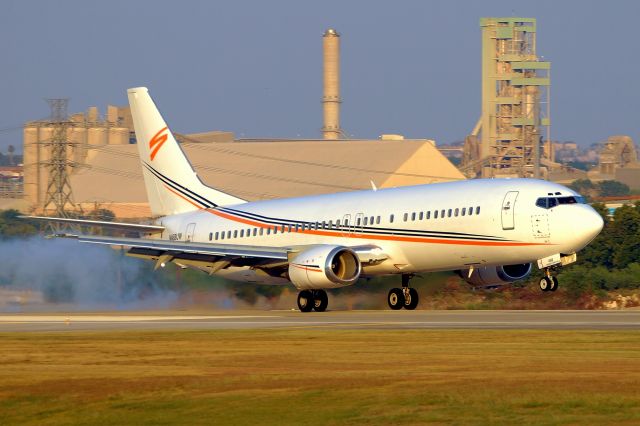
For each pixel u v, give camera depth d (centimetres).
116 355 10762
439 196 18000
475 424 7175
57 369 9788
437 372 9162
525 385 8362
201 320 16200
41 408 8081
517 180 17550
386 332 12812
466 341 11650
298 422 7394
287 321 15575
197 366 9844
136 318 17162
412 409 7619
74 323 15875
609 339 11606
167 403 8081
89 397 8375
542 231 16800
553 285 17375
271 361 10106
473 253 17562
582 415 7319
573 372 9006
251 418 7544
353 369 9462
